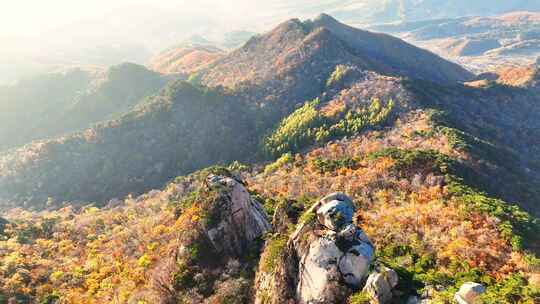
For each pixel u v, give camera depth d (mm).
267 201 76812
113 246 94125
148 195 168625
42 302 70812
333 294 37938
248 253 57000
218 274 55219
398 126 170750
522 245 60031
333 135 179000
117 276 73938
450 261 53781
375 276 36469
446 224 67938
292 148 180500
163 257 70188
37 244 102750
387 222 70125
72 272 81750
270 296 43188
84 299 68938
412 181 94562
